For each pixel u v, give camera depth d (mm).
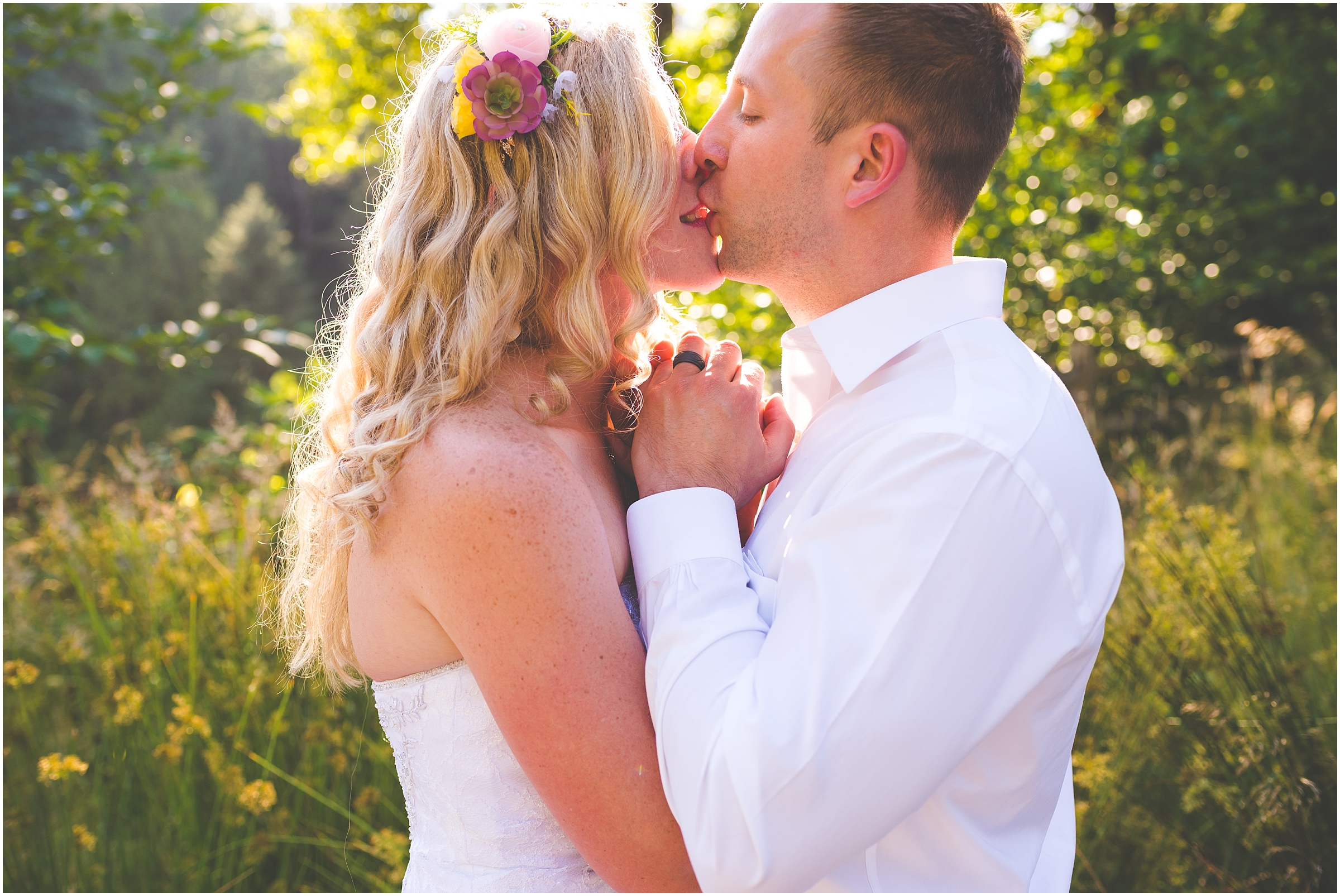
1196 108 5961
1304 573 2855
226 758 2338
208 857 2238
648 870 986
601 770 970
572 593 975
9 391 3652
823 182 1170
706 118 4754
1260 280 5727
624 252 1136
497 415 1041
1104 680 2293
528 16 1117
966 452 940
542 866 1086
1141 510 2666
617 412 1273
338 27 6762
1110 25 6293
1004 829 1018
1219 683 2203
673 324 1508
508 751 1084
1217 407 3971
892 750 861
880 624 889
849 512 938
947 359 1103
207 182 21859
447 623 1001
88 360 3693
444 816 1109
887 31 1107
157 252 19094
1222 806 2049
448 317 1074
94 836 2264
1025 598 923
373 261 1219
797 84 1155
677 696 939
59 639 2750
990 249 4652
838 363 1186
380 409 1077
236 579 2598
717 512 1060
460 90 1082
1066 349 4617
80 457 3336
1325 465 3400
